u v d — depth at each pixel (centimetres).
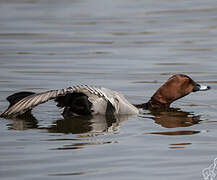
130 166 961
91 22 2552
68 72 1802
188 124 1238
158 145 1073
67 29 2427
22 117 1303
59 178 908
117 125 1227
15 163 974
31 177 912
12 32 2392
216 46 2106
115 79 1725
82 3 3031
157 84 1669
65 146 1066
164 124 1238
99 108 1315
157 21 2541
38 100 1166
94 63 1917
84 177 912
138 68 1845
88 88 1239
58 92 1178
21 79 1712
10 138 1121
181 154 1022
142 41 2209
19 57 1995
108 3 3011
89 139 1117
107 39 2256
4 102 1469
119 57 1989
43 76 1752
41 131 1180
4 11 2817
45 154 1019
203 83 1669
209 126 1216
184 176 918
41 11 2816
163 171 938
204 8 2792
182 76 1431
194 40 2206
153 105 1432
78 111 1316
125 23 2514
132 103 1479
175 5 2902
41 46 2161
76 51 2086
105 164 970
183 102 1488
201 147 1060
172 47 2111
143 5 2930
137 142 1095
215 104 1452
